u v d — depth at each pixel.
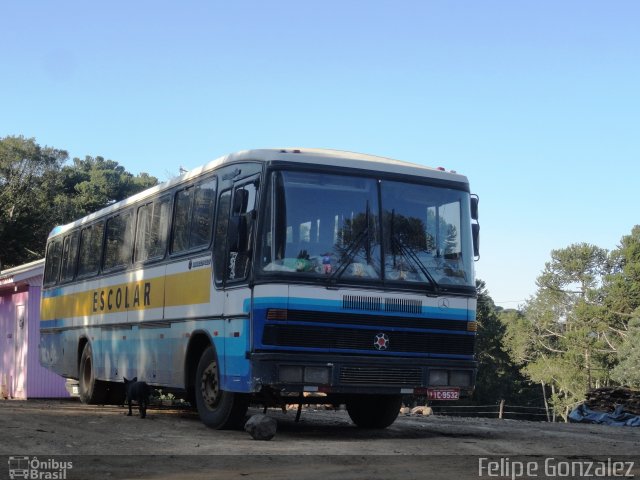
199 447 11.26
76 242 21.50
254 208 12.65
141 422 15.08
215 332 13.55
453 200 13.63
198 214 14.67
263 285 12.28
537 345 107.81
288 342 12.18
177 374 14.99
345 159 13.02
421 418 19.02
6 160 105.62
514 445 12.20
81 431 12.84
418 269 13.09
